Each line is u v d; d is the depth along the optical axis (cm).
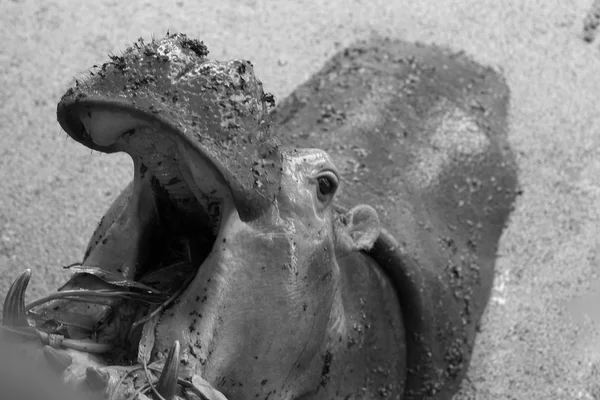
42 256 719
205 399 391
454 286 636
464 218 675
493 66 876
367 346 551
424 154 663
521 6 934
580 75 887
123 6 894
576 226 789
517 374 707
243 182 388
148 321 407
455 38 895
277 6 906
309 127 650
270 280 417
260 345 425
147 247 432
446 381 634
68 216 745
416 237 609
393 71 726
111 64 379
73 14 882
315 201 441
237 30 884
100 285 423
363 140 643
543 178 810
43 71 837
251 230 411
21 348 376
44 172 770
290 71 853
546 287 754
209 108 378
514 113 842
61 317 414
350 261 544
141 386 377
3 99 814
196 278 411
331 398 514
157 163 400
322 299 450
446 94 733
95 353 402
